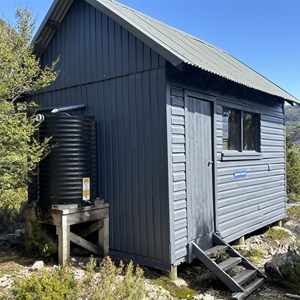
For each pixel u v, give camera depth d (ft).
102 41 17.93
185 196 16.61
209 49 25.85
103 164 18.02
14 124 14.46
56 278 9.86
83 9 18.78
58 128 15.88
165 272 15.75
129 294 10.24
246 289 15.02
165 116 15.43
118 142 17.34
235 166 21.65
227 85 20.34
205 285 15.78
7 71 15.29
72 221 15.56
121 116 17.19
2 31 15.90
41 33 19.66
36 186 17.97
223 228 20.07
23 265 15.31
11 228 22.38
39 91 21.26
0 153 14.34
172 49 15.24
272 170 26.89
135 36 15.85
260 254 20.97
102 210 16.89
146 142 16.21
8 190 15.61
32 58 16.78
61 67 20.11
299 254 17.78
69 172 15.84
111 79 17.58
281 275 16.30
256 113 24.54
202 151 18.21
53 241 17.01
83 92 18.94
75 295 9.65
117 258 17.29
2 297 10.63
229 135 21.38
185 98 16.74
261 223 24.80
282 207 28.66
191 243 16.72
